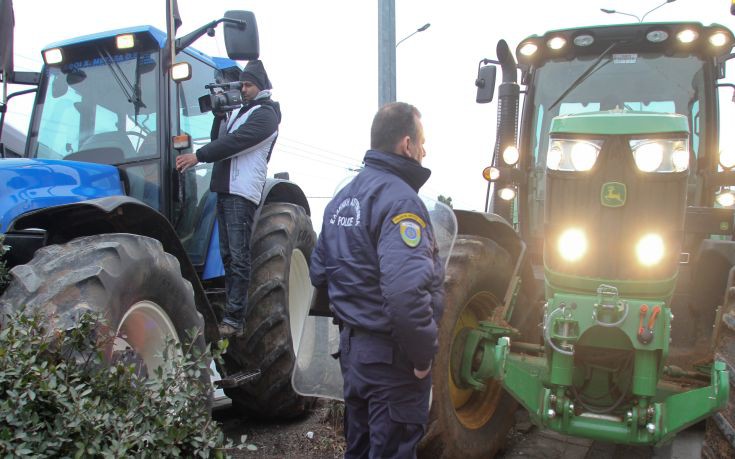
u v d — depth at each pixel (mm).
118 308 2764
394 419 2355
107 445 2213
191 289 3346
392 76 8648
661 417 2861
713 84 4559
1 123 4266
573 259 2994
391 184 2438
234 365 4250
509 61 4582
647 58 4652
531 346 3600
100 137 4137
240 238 3988
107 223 3254
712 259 3650
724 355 2848
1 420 2084
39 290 2592
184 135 3936
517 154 4371
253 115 3969
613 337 2930
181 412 2480
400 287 2229
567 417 3004
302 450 3900
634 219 2898
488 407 3650
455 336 3443
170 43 3957
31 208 3258
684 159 2859
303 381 3111
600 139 2924
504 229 3719
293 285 4879
